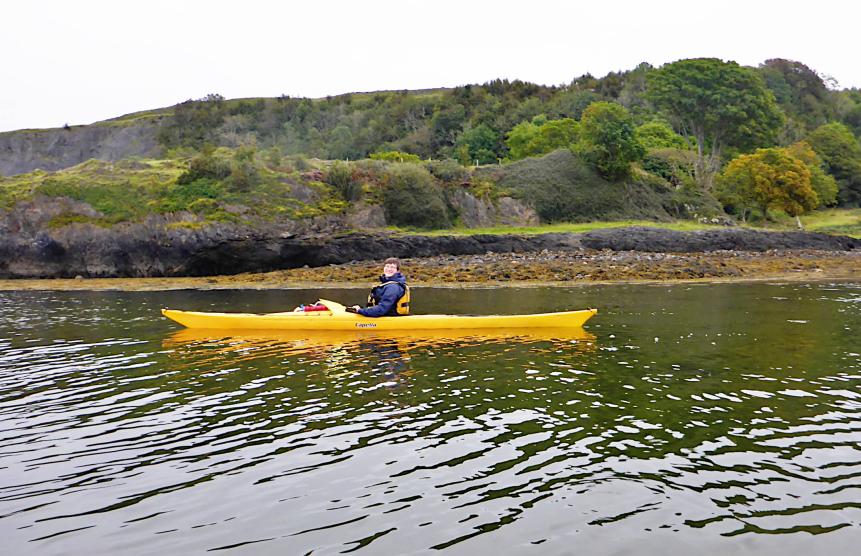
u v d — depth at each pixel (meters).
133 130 88.31
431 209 35.84
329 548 3.87
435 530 4.08
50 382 8.12
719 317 13.13
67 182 29.11
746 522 4.16
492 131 70.25
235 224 28.50
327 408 6.82
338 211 32.78
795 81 96.62
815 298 16.48
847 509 4.32
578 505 4.41
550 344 10.34
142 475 5.05
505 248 29.81
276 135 89.44
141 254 27.30
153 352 9.98
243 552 3.83
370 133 81.94
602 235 31.03
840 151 63.12
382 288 12.10
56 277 27.00
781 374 8.10
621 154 42.16
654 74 51.28
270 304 17.22
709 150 57.78
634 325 12.19
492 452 5.44
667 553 3.79
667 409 6.62
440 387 7.64
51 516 4.34
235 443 5.77
